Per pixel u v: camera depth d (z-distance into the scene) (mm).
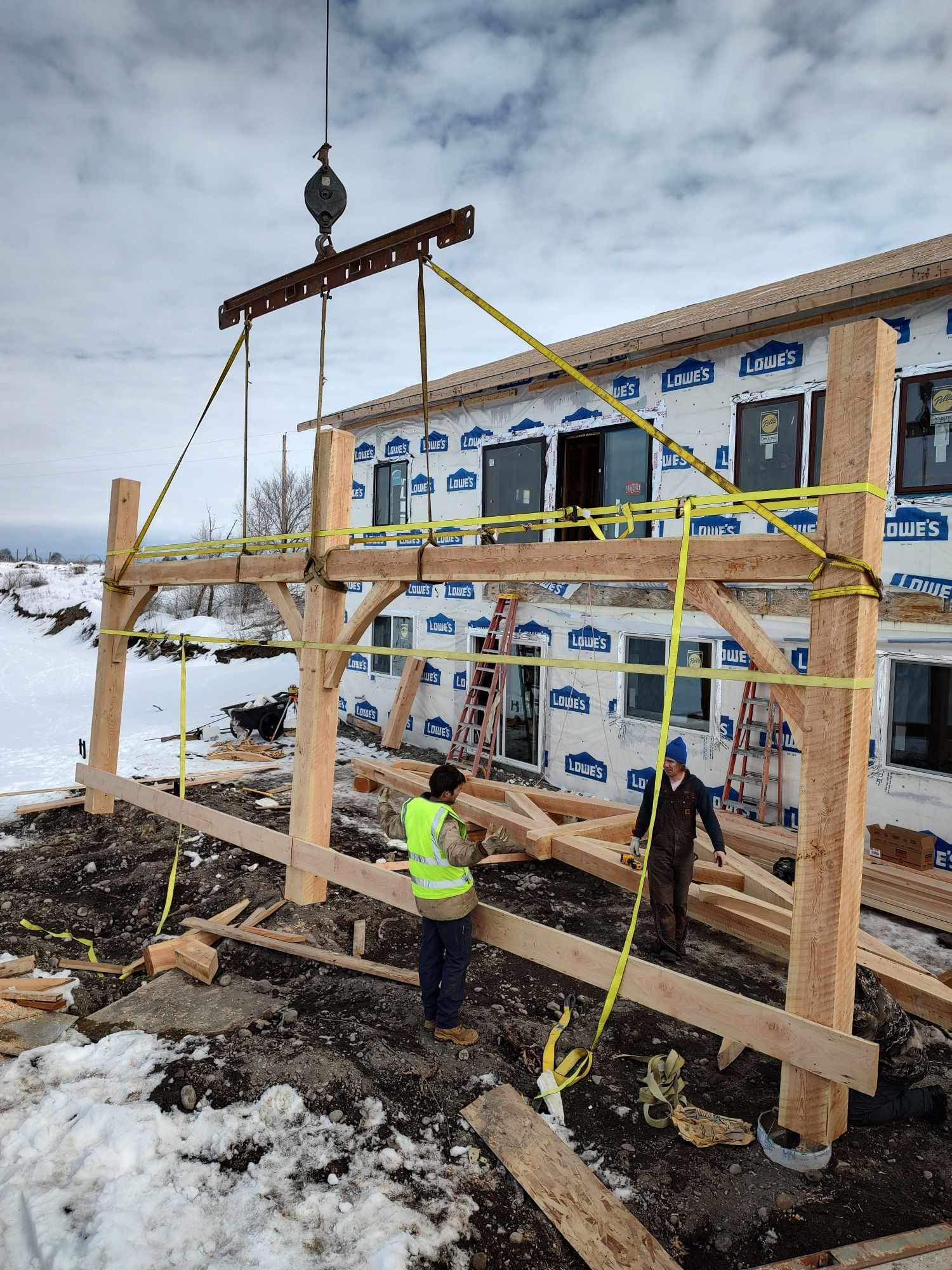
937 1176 3744
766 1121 3955
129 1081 4270
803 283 10102
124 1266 2971
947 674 7703
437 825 4660
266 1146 3783
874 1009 3990
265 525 44750
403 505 14594
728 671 4031
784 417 8922
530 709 12273
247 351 6773
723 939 6531
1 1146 3723
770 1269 3062
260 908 6777
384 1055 4527
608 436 10922
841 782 3656
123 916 6938
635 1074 4543
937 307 7637
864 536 3609
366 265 5363
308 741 6715
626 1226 3307
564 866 8305
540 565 5062
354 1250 3164
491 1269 3150
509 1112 4031
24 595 49375
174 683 22812
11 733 17125
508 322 4402
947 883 6910
